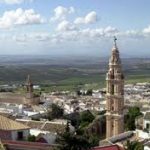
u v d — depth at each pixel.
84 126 193.25
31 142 93.31
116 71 158.88
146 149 114.56
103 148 91.62
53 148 84.81
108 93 160.12
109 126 160.50
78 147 78.81
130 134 149.50
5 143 87.75
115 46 160.62
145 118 196.38
